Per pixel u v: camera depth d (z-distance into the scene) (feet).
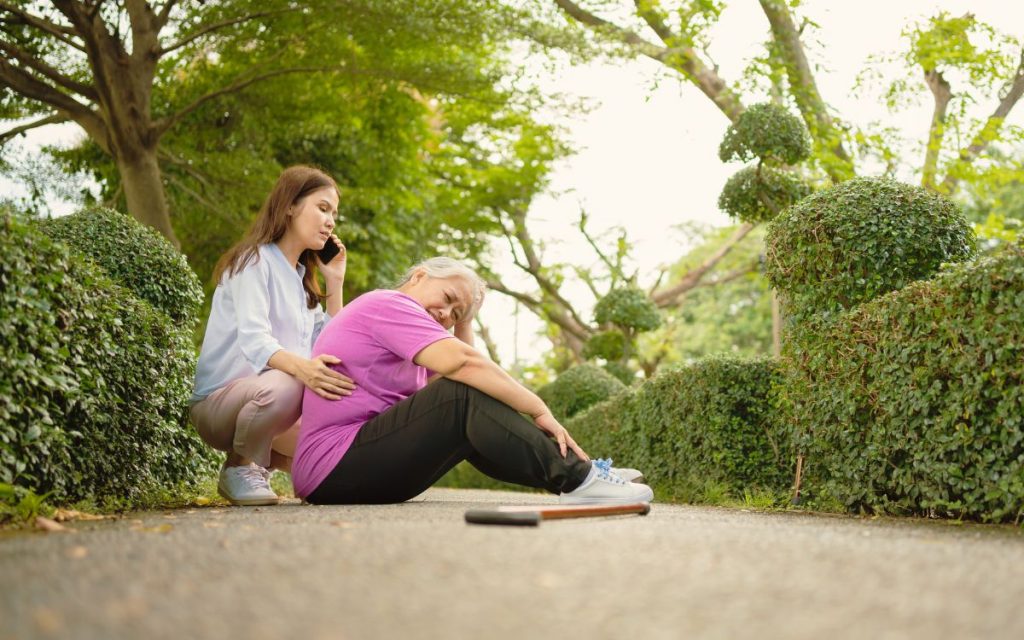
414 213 46.55
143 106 29.81
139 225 16.60
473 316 12.52
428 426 10.73
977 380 10.99
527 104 35.17
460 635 3.61
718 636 3.62
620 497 10.17
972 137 36.19
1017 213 64.85
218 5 31.60
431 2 30.71
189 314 17.12
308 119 39.17
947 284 11.63
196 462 15.78
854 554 5.93
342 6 30.48
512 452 10.25
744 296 94.12
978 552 6.38
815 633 3.68
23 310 9.87
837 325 14.11
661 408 20.75
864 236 14.43
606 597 4.36
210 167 35.70
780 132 24.70
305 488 11.41
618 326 42.83
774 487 17.03
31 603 4.19
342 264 14.35
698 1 36.60
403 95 39.81
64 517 9.60
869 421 13.29
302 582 4.74
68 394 10.75
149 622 3.81
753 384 17.52
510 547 6.03
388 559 5.49
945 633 3.71
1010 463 10.70
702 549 6.01
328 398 11.31
